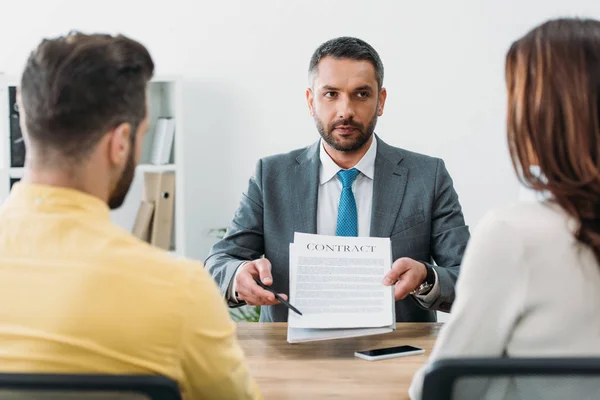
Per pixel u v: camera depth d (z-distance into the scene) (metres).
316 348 1.48
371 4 3.08
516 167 0.94
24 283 0.83
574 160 0.87
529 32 0.94
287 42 3.10
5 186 2.80
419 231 1.94
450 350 0.89
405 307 1.91
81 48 0.88
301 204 1.96
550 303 0.86
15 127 2.80
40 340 0.81
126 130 0.90
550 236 0.87
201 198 3.16
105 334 0.81
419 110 3.10
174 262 0.88
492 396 0.83
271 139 3.14
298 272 1.51
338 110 1.86
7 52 3.11
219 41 3.11
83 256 0.84
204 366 0.88
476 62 3.07
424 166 2.01
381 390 1.21
